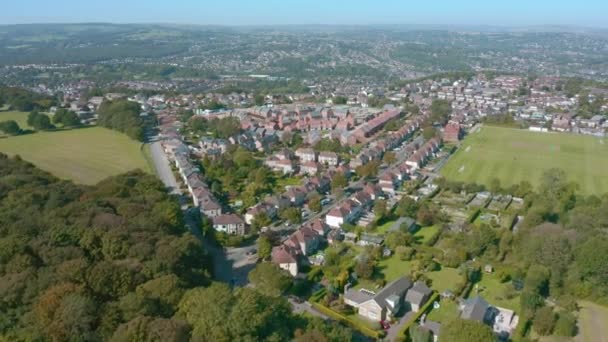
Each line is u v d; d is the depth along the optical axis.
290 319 130.25
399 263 188.75
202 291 128.25
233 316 115.44
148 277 144.38
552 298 165.00
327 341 113.62
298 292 164.75
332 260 182.75
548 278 166.00
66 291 123.75
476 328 122.69
